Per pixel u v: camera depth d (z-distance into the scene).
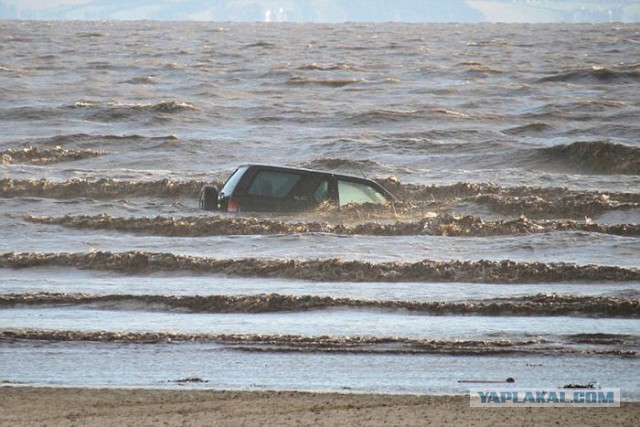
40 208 106.75
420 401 40.53
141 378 44.53
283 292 65.31
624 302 59.16
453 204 105.69
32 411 38.69
